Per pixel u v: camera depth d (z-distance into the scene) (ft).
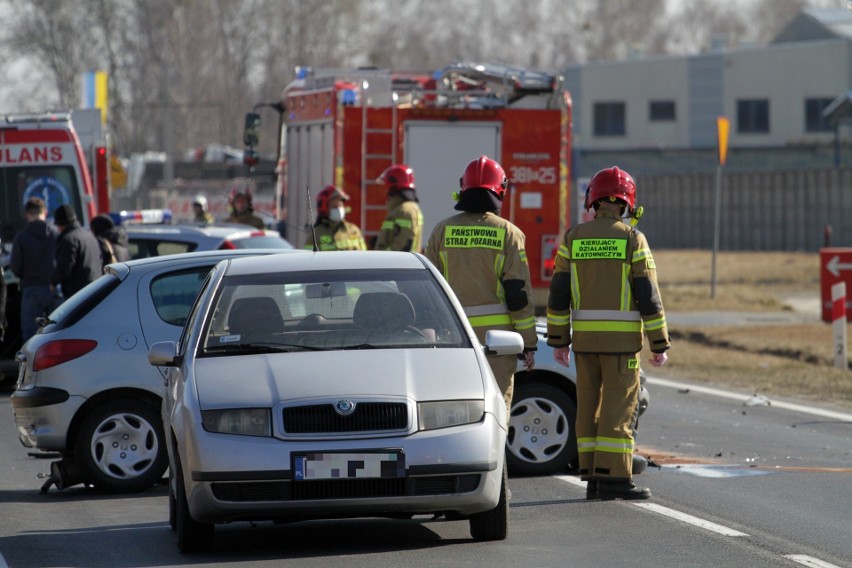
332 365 77.92
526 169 194.18
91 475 101.60
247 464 73.61
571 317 96.32
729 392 163.43
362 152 189.67
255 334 81.92
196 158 494.59
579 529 85.05
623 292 94.07
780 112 642.22
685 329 228.02
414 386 76.43
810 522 87.66
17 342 164.04
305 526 88.58
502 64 203.21
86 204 202.69
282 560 76.95
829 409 148.25
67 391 101.19
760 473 107.14
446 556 77.15
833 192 447.83
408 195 148.56
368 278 85.71
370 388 75.66
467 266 94.58
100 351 101.96
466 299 94.58
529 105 198.18
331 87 195.21
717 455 116.57
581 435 96.43
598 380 96.27
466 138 192.65
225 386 76.69
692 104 653.71
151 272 104.78
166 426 86.33
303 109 207.21
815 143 577.43
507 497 80.74
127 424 102.37
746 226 480.23
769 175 470.39
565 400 105.50
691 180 503.20
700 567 74.38
